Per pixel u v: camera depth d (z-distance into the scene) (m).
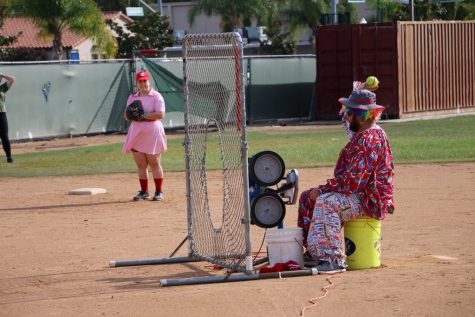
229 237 16.48
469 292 13.43
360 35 56.28
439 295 13.30
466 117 57.59
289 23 109.69
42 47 89.44
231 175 16.38
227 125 16.27
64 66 51.47
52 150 44.50
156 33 80.81
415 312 12.45
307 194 16.44
